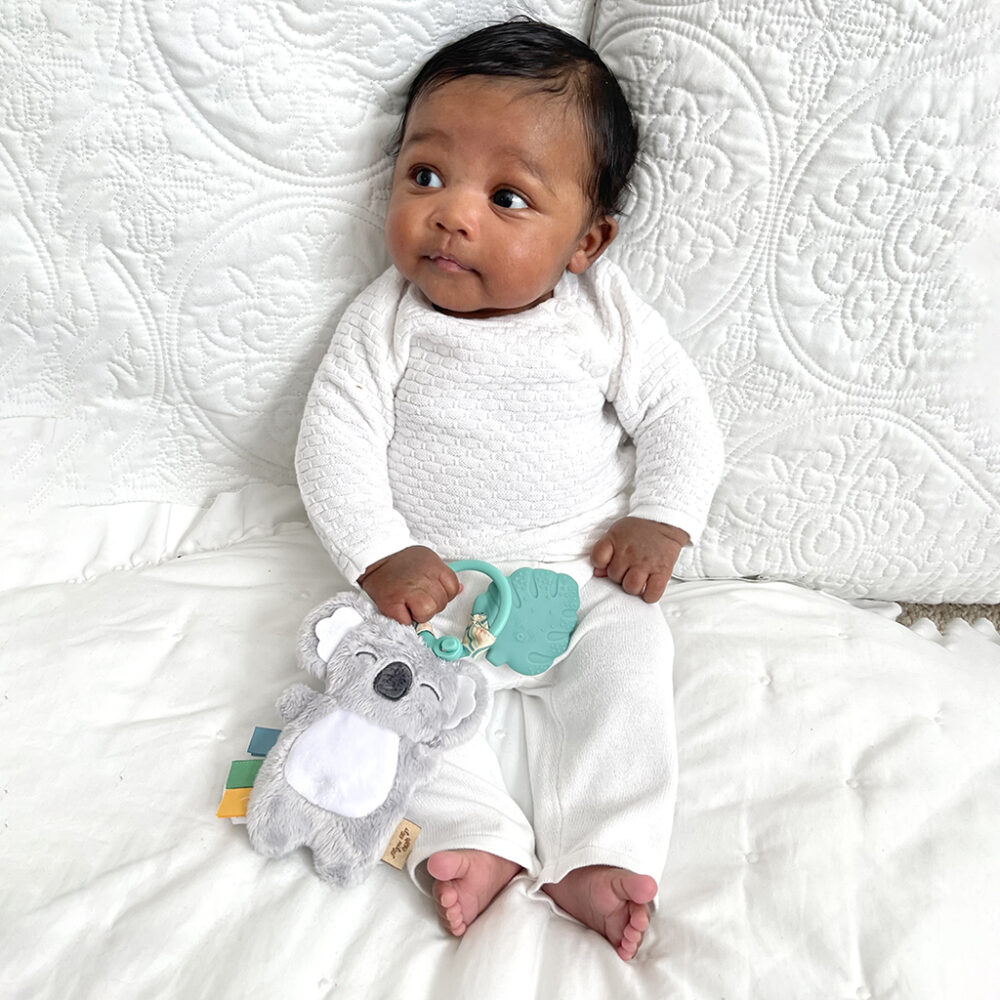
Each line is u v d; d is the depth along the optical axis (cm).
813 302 80
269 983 57
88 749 69
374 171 80
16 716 70
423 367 79
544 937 63
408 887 66
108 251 77
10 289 76
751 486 89
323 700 67
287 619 82
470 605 80
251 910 61
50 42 67
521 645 76
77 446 87
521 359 77
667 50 74
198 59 70
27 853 62
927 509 89
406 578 73
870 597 98
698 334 84
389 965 60
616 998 58
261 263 80
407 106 77
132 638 77
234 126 73
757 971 59
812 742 74
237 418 90
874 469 87
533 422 80
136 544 91
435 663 69
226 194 76
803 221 77
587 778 70
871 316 80
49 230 75
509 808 69
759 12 71
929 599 98
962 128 71
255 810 63
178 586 83
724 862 66
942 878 64
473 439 80
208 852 64
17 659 74
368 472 79
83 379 84
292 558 89
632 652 76
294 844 63
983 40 69
